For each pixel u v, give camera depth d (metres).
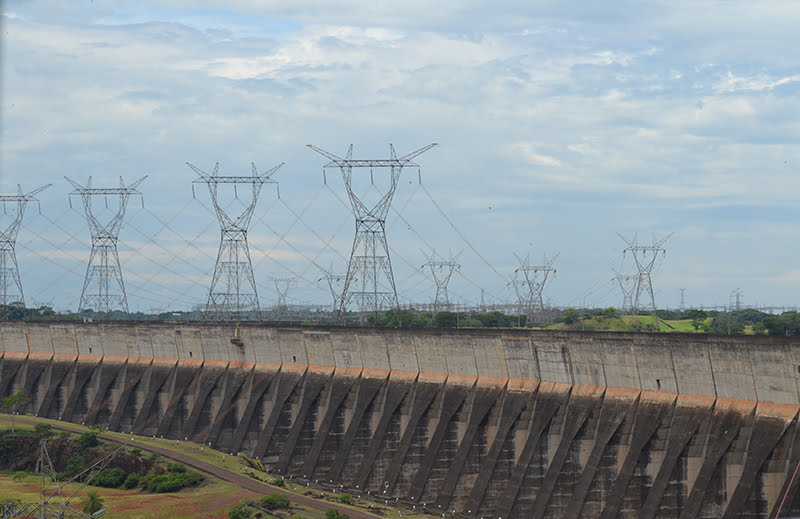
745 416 110.12
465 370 152.88
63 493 154.88
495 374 147.75
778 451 105.31
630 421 124.38
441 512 143.25
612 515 120.12
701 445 114.88
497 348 146.62
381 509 141.50
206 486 151.00
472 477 144.88
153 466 163.25
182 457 168.62
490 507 139.62
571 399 133.88
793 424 104.31
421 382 159.75
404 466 154.88
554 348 137.25
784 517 102.19
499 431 142.00
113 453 160.75
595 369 131.25
